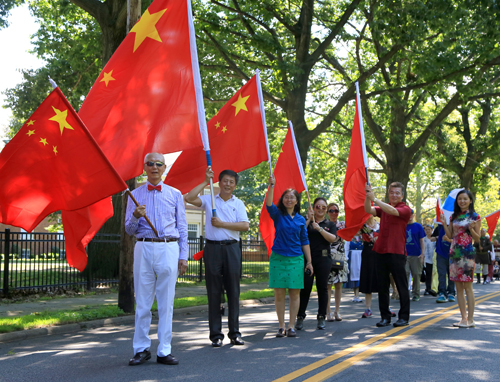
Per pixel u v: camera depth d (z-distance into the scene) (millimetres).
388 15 17859
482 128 32500
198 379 4625
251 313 10320
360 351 5891
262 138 7684
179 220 5543
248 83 7863
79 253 5875
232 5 19781
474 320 8578
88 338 7223
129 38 6387
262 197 44406
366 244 9211
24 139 5219
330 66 26875
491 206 51906
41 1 21469
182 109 6457
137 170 6258
